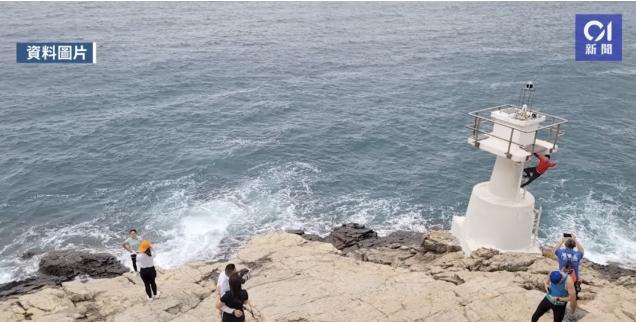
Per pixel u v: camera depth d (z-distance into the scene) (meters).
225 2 150.88
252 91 54.94
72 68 63.31
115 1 145.88
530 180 18.83
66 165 35.97
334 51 78.75
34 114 46.22
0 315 16.89
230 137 41.25
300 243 22.67
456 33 96.62
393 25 107.94
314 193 32.44
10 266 25.17
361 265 19.50
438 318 13.41
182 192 32.25
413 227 28.70
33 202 31.11
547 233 27.84
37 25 96.31
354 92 54.72
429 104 50.00
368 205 31.05
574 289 11.47
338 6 144.75
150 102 50.50
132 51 75.56
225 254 26.05
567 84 56.59
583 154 37.22
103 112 47.16
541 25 107.69
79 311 16.81
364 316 13.84
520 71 63.44
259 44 84.25
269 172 35.06
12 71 61.03
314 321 13.67
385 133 42.12
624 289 16.16
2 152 37.94
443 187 33.12
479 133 19.53
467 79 59.78
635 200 31.02
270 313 14.20
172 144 39.72
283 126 43.81
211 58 72.06
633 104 49.22
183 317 14.76
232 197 31.73
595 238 27.31
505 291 14.45
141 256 15.55
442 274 18.05
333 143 40.16
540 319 12.73
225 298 11.39
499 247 19.22
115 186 33.09
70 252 25.70
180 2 148.25
